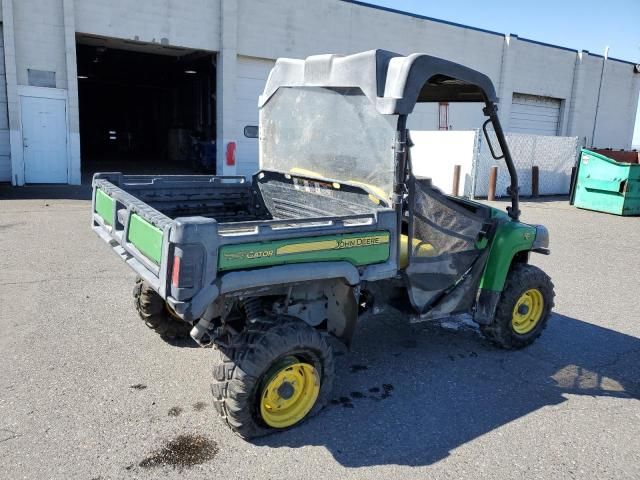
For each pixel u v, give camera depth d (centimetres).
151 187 446
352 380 406
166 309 436
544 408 375
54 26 1388
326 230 318
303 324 327
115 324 484
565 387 409
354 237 330
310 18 1759
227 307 333
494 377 420
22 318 486
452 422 352
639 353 479
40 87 1395
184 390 376
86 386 375
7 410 340
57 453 301
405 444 325
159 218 293
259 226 298
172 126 2806
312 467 300
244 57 1702
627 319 566
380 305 397
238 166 1747
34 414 338
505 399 386
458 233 412
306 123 421
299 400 341
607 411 374
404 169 348
